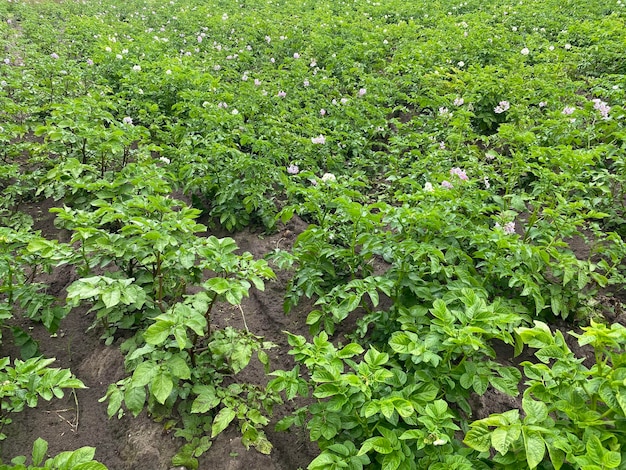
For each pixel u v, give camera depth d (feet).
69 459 6.72
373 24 41.11
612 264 13.65
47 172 17.53
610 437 6.19
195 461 8.79
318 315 11.13
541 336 7.16
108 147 16.10
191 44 37.76
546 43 30.60
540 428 6.03
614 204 15.75
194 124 20.81
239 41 37.50
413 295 11.09
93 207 15.34
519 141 17.72
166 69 26.23
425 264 11.18
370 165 19.99
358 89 26.58
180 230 10.82
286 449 9.37
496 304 9.00
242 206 16.80
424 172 16.83
